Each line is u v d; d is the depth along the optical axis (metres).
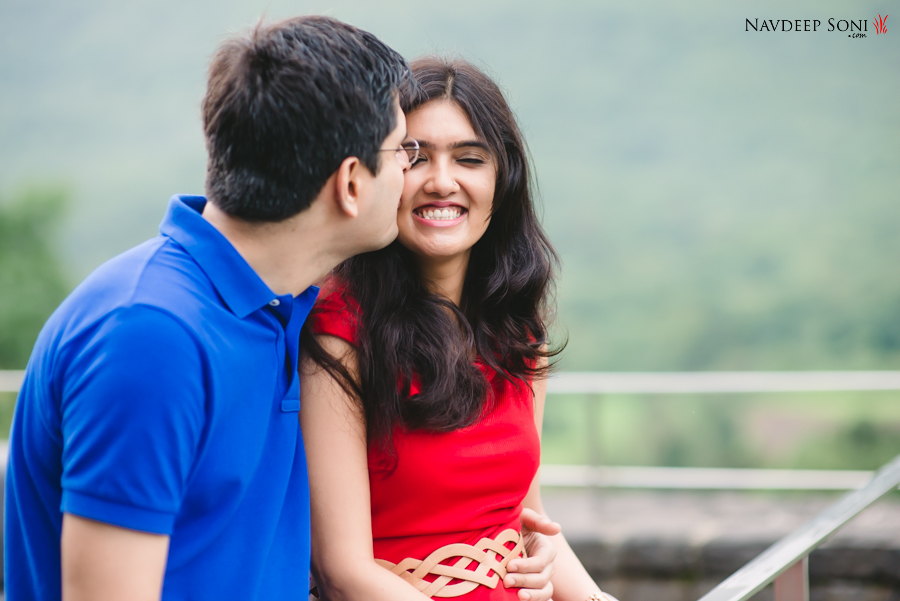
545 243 1.92
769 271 27.61
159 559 1.24
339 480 1.64
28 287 20.53
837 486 4.09
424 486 1.69
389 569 1.70
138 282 1.28
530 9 30.69
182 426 1.24
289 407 1.47
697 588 3.73
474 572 1.70
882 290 26.67
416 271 1.83
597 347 27.81
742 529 3.78
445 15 31.20
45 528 1.33
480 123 1.75
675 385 4.05
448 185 1.72
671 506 4.13
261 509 1.42
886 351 26.39
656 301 27.97
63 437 1.27
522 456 1.78
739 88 29.59
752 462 22.33
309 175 1.35
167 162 28.25
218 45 1.41
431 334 1.72
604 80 29.89
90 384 1.22
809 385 3.94
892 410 15.48
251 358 1.37
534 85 30.45
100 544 1.21
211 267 1.35
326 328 1.67
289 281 1.43
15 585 1.37
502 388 1.83
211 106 1.38
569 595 1.97
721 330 27.42
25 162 28.50
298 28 1.38
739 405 22.55
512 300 1.90
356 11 30.55
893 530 3.67
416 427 1.68
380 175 1.43
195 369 1.26
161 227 1.40
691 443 22.91
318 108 1.34
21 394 1.34
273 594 1.46
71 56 28.97
